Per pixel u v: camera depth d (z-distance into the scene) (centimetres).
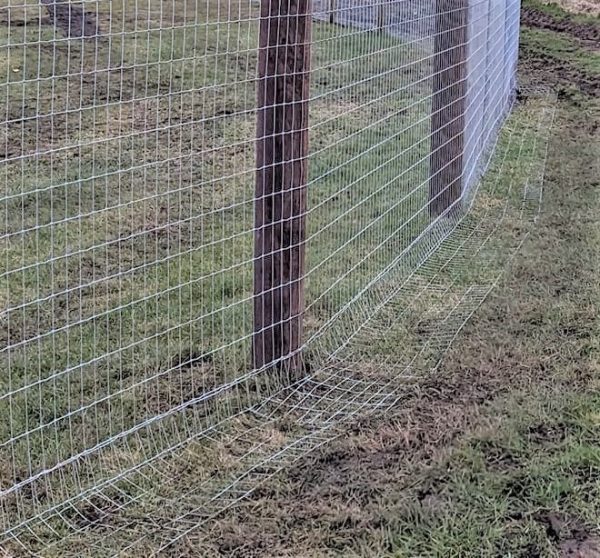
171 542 308
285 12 382
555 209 688
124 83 910
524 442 364
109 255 569
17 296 505
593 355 446
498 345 458
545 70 1299
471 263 577
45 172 711
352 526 317
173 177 710
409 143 661
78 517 322
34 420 377
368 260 545
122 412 385
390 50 591
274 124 395
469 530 310
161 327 466
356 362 444
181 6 1059
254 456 362
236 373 421
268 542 309
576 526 313
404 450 364
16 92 870
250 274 538
